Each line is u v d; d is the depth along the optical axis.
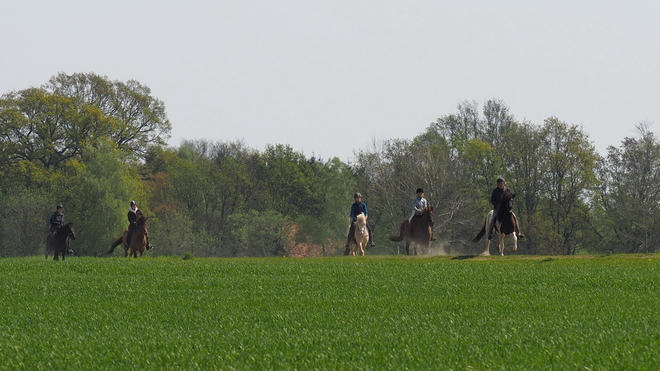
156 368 16.05
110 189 114.88
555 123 110.31
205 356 17.11
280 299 27.48
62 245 59.88
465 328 20.39
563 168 108.00
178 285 32.91
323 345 18.12
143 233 59.47
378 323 21.48
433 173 104.69
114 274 39.00
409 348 17.55
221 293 29.81
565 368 15.15
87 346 18.56
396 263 44.69
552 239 106.50
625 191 108.12
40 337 20.16
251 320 22.53
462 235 113.25
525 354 16.66
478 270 38.06
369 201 111.06
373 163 112.62
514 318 22.11
